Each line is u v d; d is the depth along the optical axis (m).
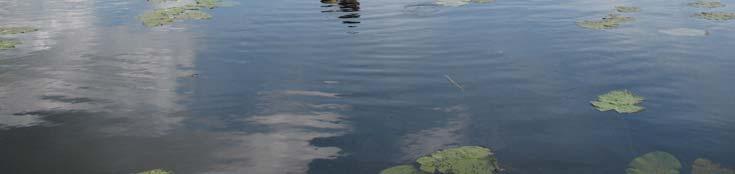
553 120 8.66
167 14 17.34
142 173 7.11
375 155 7.62
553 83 10.34
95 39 14.41
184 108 9.38
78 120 8.92
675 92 9.74
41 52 13.13
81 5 19.58
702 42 13.10
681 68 11.09
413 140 8.07
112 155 7.72
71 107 9.48
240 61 12.14
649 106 9.12
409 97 9.78
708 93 9.65
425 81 10.59
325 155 7.66
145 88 10.42
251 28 15.40
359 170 7.23
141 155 7.71
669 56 11.97
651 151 7.54
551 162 7.34
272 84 10.55
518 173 7.06
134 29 15.55
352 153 7.70
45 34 15.09
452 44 13.27
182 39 14.25
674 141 7.82
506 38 13.78
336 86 10.41
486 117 8.85
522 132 8.26
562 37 13.77
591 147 7.71
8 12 18.45
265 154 7.70
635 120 8.55
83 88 10.45
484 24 15.40
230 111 9.23
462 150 7.57
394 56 12.33
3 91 10.31
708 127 8.25
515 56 12.16
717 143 7.73
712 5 17.70
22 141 8.18
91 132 8.48
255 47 13.34
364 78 10.84
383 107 9.34
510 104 9.35
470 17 16.33
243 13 17.53
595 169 7.13
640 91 9.84
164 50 13.18
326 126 8.60
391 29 14.97
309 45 13.43
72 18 17.23
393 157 7.56
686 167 7.09
